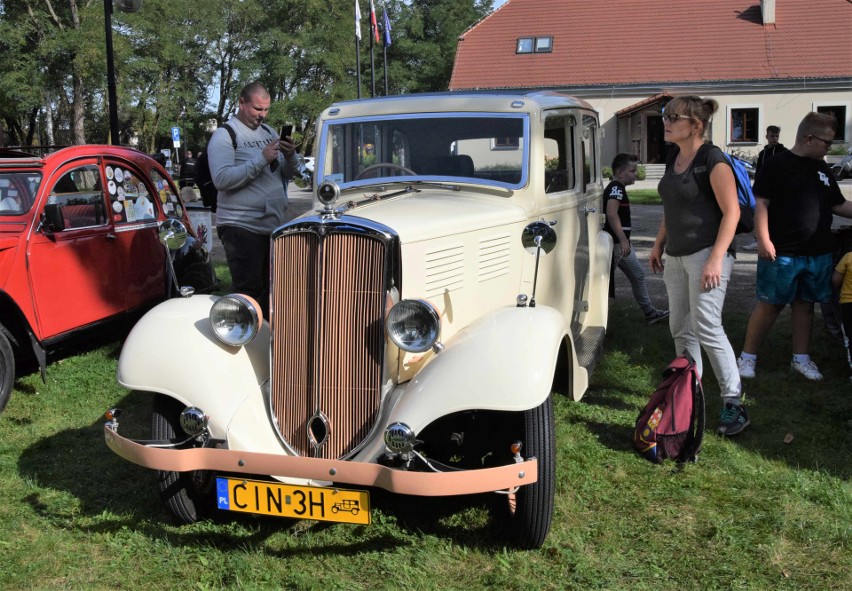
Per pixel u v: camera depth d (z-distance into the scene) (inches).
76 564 137.1
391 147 193.6
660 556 136.2
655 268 205.3
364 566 135.6
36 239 223.6
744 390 218.8
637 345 267.9
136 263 265.6
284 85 1793.8
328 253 136.8
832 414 200.7
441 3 2332.7
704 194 177.5
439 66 2188.7
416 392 131.4
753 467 171.0
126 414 214.1
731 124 1352.1
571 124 213.2
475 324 141.5
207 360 143.1
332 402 138.9
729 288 360.2
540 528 135.0
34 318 222.8
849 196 823.1
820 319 291.1
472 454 156.3
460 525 148.9
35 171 230.2
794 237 214.7
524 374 128.4
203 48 1662.2
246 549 141.0
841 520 146.3
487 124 186.2
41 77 1232.2
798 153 212.8
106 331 257.6
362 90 2012.8
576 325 226.5
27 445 191.8
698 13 1424.7
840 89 1290.6
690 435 174.6
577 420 199.3
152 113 1483.8
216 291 345.7
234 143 207.8
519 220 176.9
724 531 142.9
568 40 1438.2
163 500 146.9
